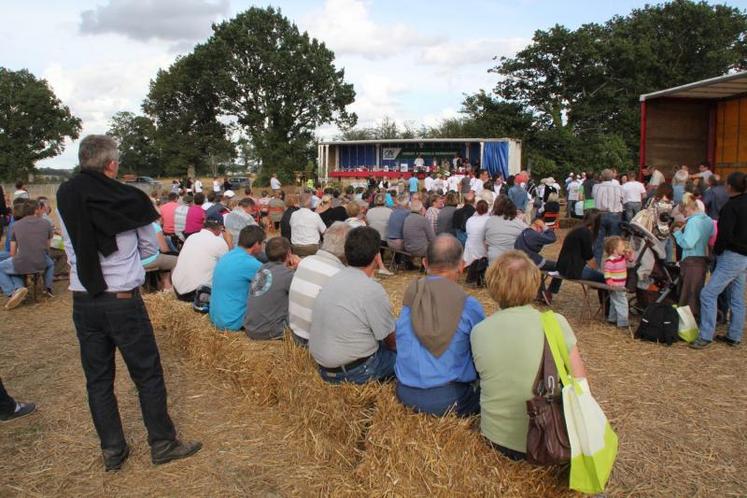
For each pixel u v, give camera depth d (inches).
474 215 303.7
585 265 229.6
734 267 185.3
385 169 1099.3
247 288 178.4
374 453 108.7
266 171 1696.6
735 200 184.1
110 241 111.5
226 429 140.3
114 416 122.1
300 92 1707.7
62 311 263.1
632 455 125.9
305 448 130.2
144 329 119.3
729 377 168.2
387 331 129.6
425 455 102.0
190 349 184.7
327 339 129.0
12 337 221.0
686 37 1489.9
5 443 134.8
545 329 97.8
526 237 257.8
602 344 199.3
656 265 222.7
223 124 1866.4
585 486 88.4
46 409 153.3
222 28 1676.9
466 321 110.1
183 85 1754.4
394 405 114.7
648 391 159.0
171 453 125.4
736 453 126.4
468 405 112.7
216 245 220.2
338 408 126.0
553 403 91.5
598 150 1211.2
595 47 1311.5
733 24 1508.4
